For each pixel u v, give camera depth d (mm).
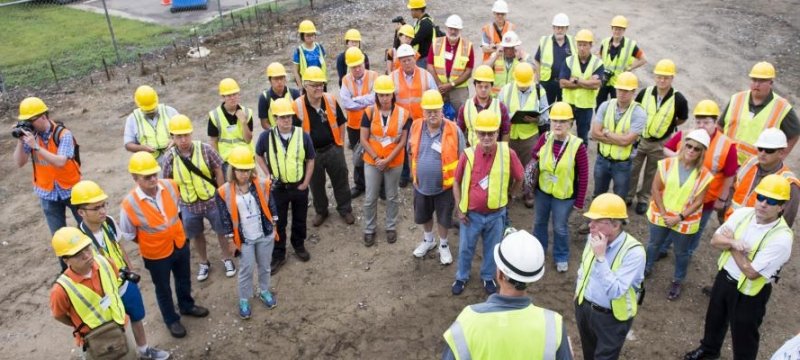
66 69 13930
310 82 6742
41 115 6262
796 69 12547
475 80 6762
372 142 6887
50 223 6762
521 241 3068
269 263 6199
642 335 5801
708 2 17906
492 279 6418
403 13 17609
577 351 5625
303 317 6223
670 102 7078
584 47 8336
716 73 12570
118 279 4898
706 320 5230
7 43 16094
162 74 13484
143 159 5195
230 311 6328
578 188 6172
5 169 9594
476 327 2971
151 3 20375
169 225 5461
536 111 7223
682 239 5883
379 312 6262
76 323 4543
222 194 5668
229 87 6820
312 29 9367
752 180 5590
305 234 7031
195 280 6812
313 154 6656
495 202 5840
